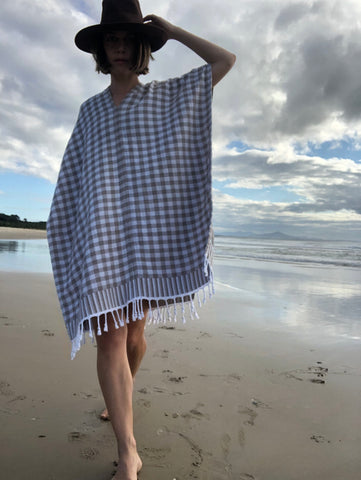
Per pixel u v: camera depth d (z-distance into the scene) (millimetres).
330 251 22531
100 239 1631
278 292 6715
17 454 1675
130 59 1775
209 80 1765
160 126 1745
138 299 1631
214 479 1569
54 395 2262
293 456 1740
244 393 2395
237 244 33812
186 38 1820
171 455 1723
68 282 1756
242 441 1853
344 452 1780
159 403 2217
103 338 1644
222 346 3373
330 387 2523
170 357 3023
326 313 4988
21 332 3555
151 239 1673
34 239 27062
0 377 2479
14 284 6570
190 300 1715
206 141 1737
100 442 1796
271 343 3533
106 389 1600
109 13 1767
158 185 1689
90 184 1721
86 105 1914
